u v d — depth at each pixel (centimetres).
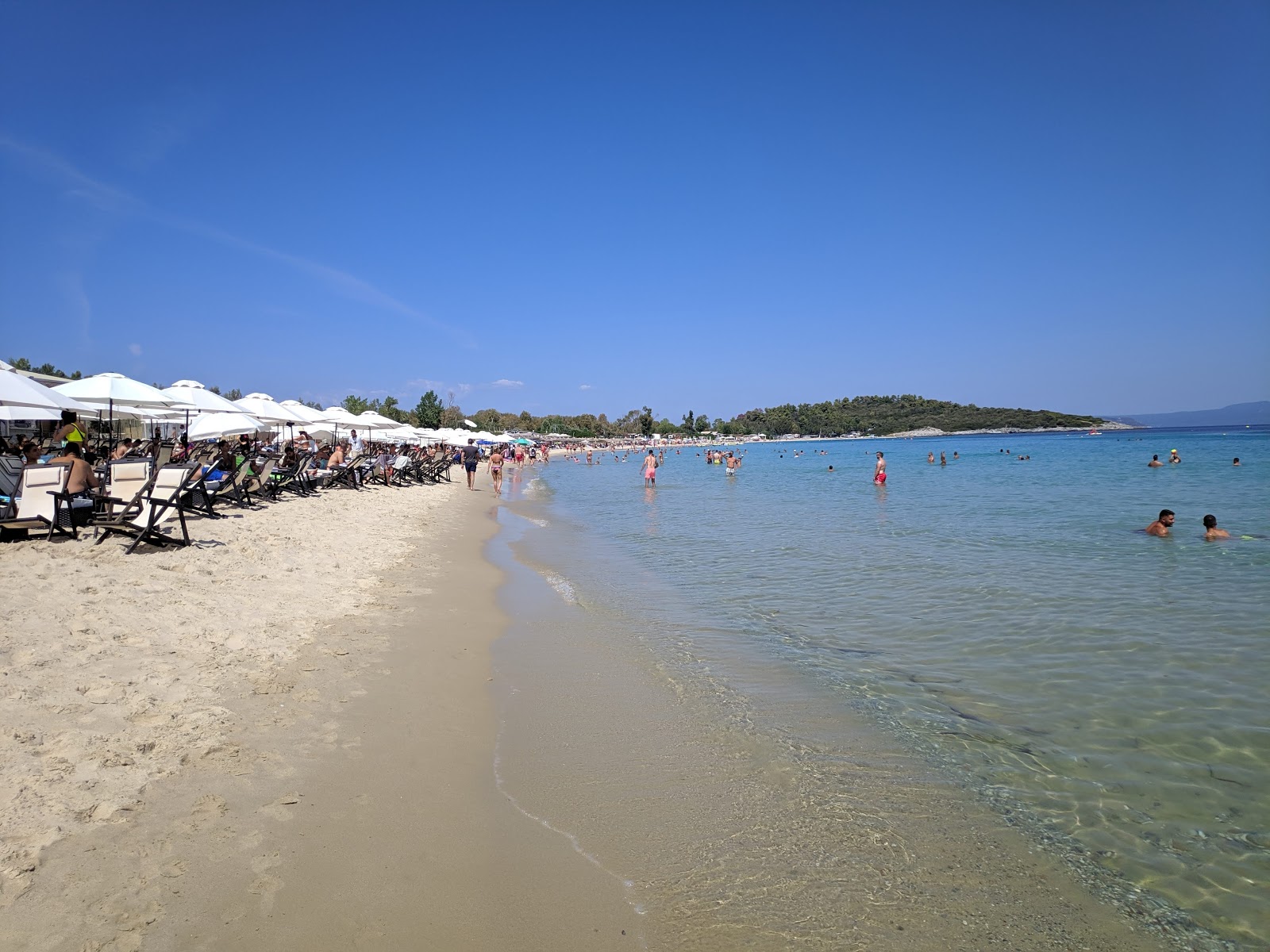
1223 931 306
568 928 294
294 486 1836
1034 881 340
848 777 440
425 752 443
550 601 920
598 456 9125
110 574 717
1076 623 795
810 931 300
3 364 1382
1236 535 1450
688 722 521
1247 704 553
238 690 488
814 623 807
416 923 287
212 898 283
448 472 3988
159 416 2086
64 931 252
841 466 5425
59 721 396
